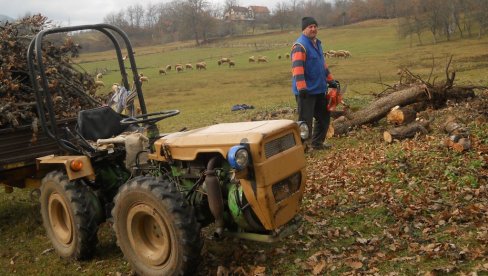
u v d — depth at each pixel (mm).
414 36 64188
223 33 122875
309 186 7078
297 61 8516
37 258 5734
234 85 36156
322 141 9477
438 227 5180
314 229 5516
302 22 8617
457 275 4223
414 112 10352
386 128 10375
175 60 72562
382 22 99500
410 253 4723
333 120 11266
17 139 6418
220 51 83000
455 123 8773
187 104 27250
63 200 5340
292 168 4449
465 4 58594
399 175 6840
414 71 29375
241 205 4328
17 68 7270
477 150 7387
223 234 4574
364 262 4637
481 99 11172
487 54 35719
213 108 22641
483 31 56438
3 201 8172
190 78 44812
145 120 5082
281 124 4496
